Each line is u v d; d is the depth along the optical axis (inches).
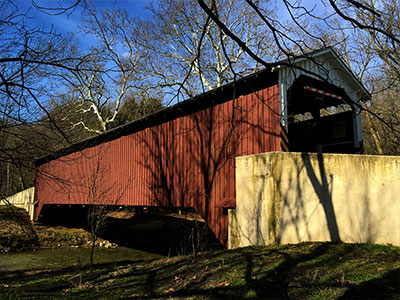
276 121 273.0
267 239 225.5
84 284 249.4
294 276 163.3
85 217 850.8
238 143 307.3
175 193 379.6
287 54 112.8
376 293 133.2
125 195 470.9
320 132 368.5
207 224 327.6
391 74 478.0
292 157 224.7
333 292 139.3
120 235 736.3
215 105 339.6
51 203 697.0
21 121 179.0
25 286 265.4
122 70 163.0
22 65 129.3
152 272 243.8
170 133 398.6
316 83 304.0
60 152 213.8
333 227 216.1
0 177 216.1
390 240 199.6
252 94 300.2
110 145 519.2
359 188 212.7
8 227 651.5
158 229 772.6
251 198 243.8
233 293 158.2
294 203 221.3
